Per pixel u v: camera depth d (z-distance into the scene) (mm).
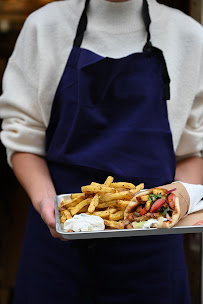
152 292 1917
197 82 1955
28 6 5402
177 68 1934
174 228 1463
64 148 1865
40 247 1955
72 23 1950
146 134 1853
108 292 1885
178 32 1950
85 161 1839
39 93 1920
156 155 1858
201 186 1746
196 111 1995
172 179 1920
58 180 1916
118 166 1839
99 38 1925
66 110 1874
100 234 1431
